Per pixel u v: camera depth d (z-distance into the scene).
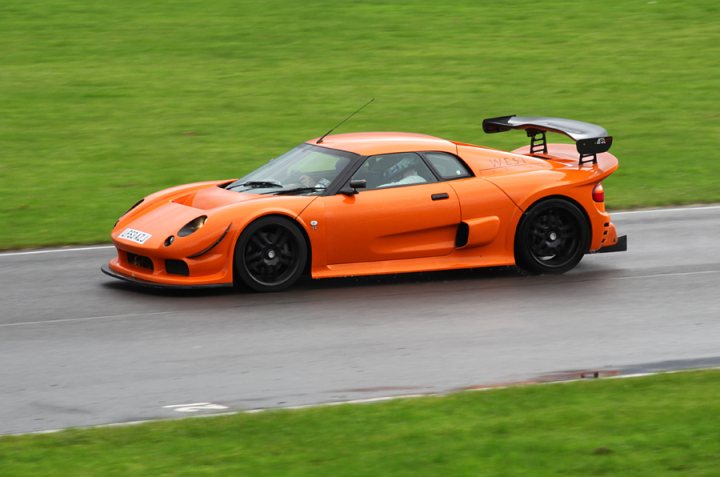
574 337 30.66
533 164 39.06
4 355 28.78
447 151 37.84
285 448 20.67
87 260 40.22
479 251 37.47
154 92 75.50
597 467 19.33
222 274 34.47
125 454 20.41
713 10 101.81
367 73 81.50
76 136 64.62
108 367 27.70
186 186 38.78
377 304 34.06
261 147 62.88
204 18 97.31
